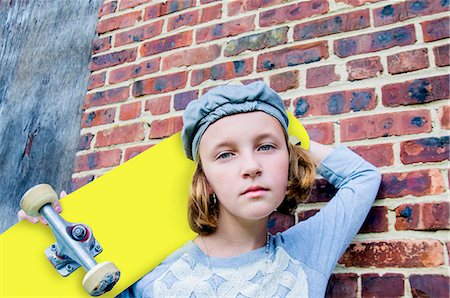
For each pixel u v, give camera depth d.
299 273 1.06
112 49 1.81
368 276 1.15
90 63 1.88
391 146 1.24
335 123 1.32
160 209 1.26
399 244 1.15
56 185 1.74
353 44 1.38
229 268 1.06
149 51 1.72
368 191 1.16
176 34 1.69
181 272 1.09
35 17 2.13
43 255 1.20
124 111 1.66
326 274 1.08
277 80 1.44
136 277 1.17
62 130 1.82
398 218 1.17
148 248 1.21
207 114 1.08
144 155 1.34
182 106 1.56
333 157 1.24
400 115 1.26
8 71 2.09
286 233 1.16
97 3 1.98
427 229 1.14
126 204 1.28
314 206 1.27
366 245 1.18
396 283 1.12
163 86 1.63
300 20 1.49
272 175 1.01
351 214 1.13
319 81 1.38
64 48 1.98
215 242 1.12
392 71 1.31
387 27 1.36
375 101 1.30
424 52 1.29
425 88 1.26
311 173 1.17
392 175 1.21
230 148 1.04
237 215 1.02
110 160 1.61
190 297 1.04
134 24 1.80
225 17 1.62
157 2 1.79
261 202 0.99
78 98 1.84
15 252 1.22
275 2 1.55
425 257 1.12
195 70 1.59
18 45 2.12
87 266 0.94
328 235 1.12
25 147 1.89
